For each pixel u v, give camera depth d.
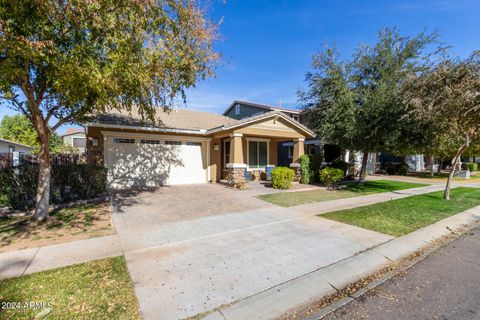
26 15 3.92
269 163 16.16
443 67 7.93
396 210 7.37
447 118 8.17
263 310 2.70
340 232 5.33
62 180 8.05
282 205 8.11
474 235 5.32
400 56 12.05
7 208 6.86
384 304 2.83
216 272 3.50
